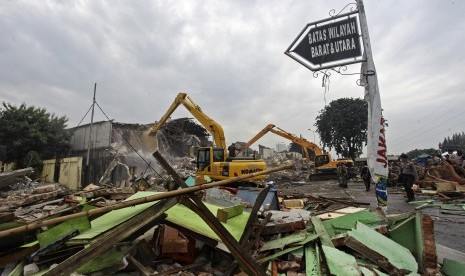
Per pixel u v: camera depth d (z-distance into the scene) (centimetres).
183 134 3022
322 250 373
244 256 315
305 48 720
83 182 1808
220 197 696
